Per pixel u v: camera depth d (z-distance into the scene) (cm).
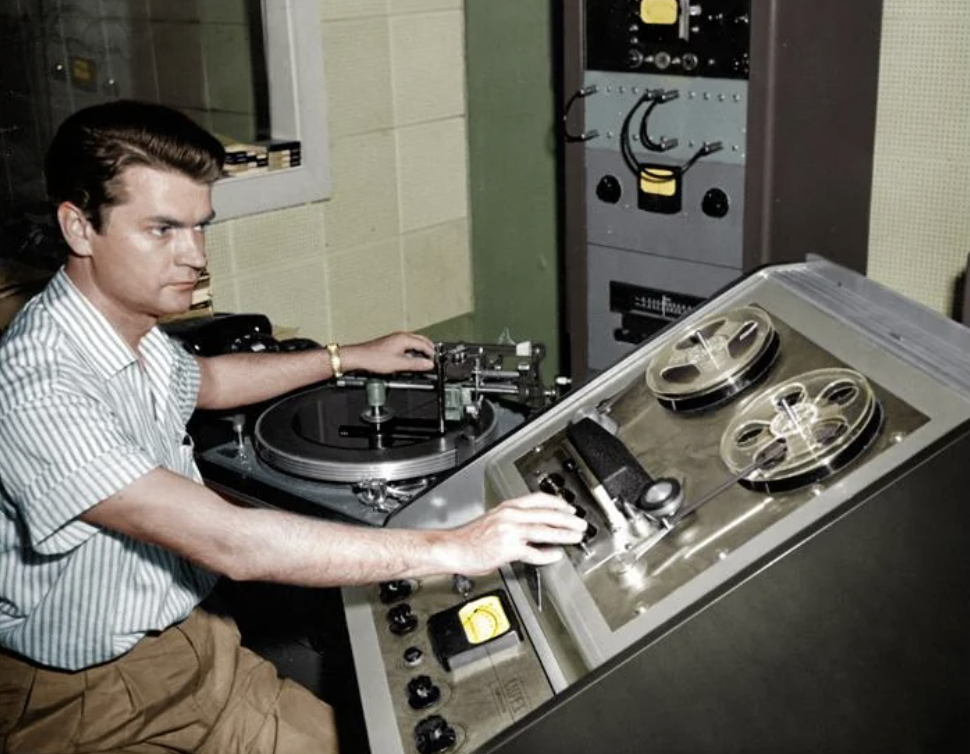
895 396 129
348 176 344
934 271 282
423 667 145
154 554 168
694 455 146
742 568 120
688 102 266
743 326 160
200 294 274
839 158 274
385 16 341
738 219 265
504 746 118
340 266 350
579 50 280
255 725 179
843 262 285
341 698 203
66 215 158
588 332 302
